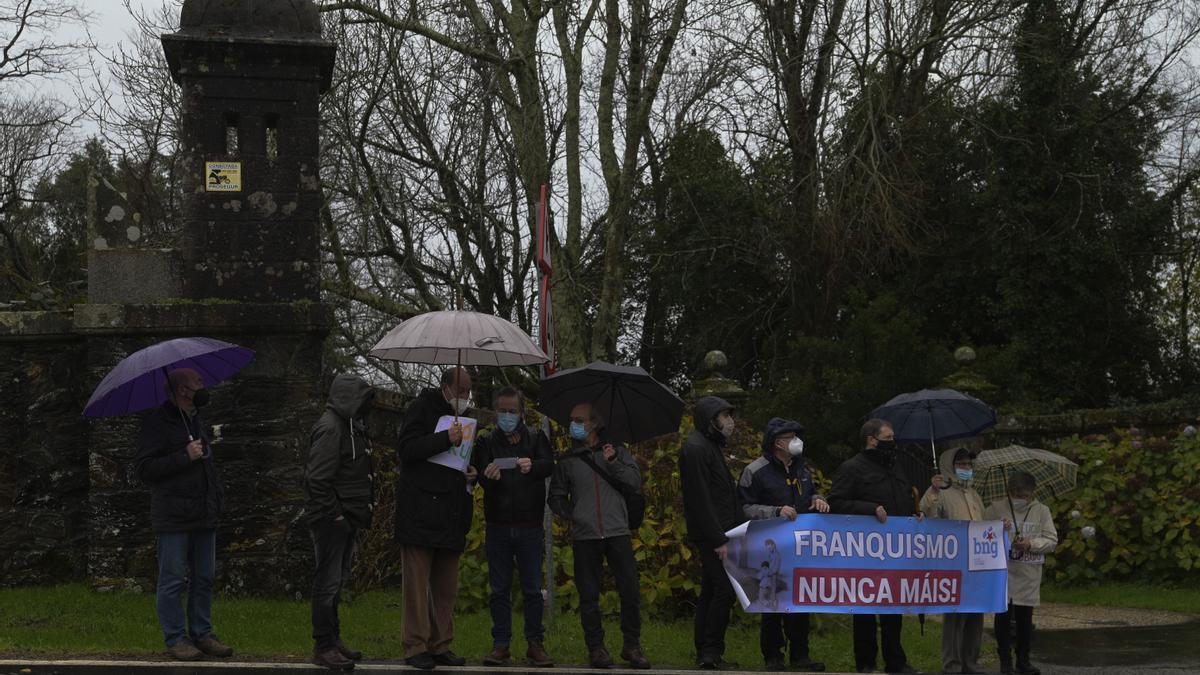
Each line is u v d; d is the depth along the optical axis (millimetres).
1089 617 12984
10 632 8656
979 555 8898
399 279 23531
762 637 8859
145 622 9242
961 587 8828
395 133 23672
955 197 27641
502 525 8391
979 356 22516
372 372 23344
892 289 27766
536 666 8328
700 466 8594
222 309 10797
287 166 11117
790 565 8547
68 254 36562
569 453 8703
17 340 11273
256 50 11062
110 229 11000
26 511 11195
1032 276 26578
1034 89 26609
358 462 7938
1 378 11297
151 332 10828
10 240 32250
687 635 10117
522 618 10445
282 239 11055
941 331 28125
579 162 22141
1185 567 15086
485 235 24000
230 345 7867
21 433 11289
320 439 7820
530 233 24484
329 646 7785
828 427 21469
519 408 8531
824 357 22516
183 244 11031
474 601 10750
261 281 11000
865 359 22000
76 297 12477
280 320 10867
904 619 12219
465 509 8156
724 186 27344
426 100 23156
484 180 23562
